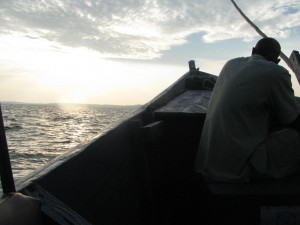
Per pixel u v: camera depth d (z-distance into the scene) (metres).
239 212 2.33
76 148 2.18
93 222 2.14
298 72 3.00
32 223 1.25
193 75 7.31
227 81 2.77
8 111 170.62
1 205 1.21
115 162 2.64
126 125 3.02
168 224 3.29
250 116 2.57
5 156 1.38
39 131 66.94
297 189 2.36
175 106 4.19
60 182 1.83
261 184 2.47
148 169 3.15
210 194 2.39
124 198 2.72
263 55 2.90
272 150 2.52
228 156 2.56
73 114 161.50
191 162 3.66
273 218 2.32
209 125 2.81
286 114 2.57
